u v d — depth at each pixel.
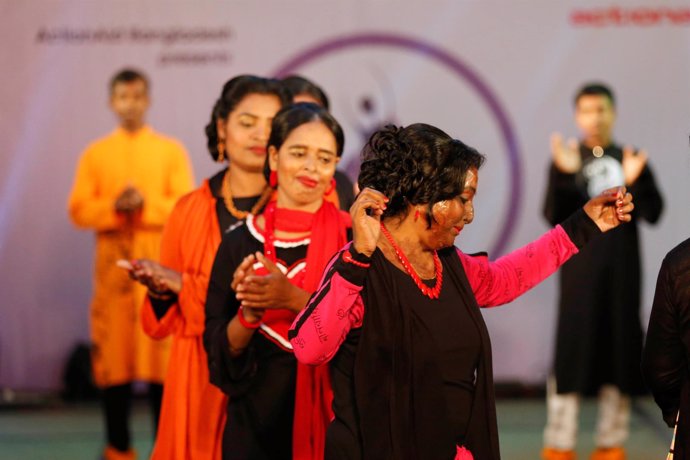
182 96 13.13
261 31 13.20
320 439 6.26
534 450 11.55
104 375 11.35
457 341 5.26
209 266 7.10
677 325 5.50
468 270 5.69
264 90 7.29
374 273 5.23
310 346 5.18
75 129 13.12
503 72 13.27
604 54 13.27
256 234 6.48
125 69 13.09
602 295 10.89
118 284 11.72
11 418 13.08
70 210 12.23
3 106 13.05
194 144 13.15
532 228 13.33
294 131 6.48
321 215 6.54
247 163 7.26
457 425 5.26
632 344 10.99
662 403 5.86
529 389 13.37
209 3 13.12
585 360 10.89
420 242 5.34
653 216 11.22
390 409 5.17
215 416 6.79
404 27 13.24
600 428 11.12
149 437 12.25
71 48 13.07
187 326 7.07
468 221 5.32
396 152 5.23
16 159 13.09
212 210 7.27
